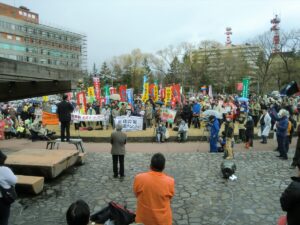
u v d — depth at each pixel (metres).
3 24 85.62
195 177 9.91
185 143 16.58
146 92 26.31
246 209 7.23
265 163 11.72
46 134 17.72
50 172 8.91
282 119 12.34
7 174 4.71
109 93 31.12
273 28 51.94
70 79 11.20
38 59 95.38
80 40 110.38
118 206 4.68
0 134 18.03
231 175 9.70
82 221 2.95
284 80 51.59
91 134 18.22
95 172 10.58
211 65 73.12
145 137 17.06
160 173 4.28
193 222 6.52
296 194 3.33
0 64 7.91
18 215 6.89
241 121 19.17
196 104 20.83
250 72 65.69
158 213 4.11
